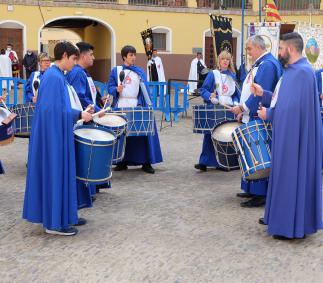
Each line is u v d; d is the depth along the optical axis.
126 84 7.67
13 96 14.29
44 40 28.38
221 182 7.41
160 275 4.18
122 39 25.14
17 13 23.39
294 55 4.85
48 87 4.76
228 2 26.55
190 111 16.91
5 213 5.80
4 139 5.73
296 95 4.76
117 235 5.10
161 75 20.16
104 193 6.75
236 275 4.19
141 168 8.37
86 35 28.72
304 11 25.55
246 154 5.12
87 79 6.25
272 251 4.71
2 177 7.58
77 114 4.91
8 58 21.69
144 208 6.05
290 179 4.80
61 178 4.79
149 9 25.30
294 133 4.76
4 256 4.55
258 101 5.88
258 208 6.08
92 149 4.88
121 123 6.43
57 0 23.86
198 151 9.90
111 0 24.88
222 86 7.64
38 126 4.81
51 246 4.79
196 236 5.08
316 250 4.75
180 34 25.91
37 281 4.06
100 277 4.14
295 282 4.08
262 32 13.69
